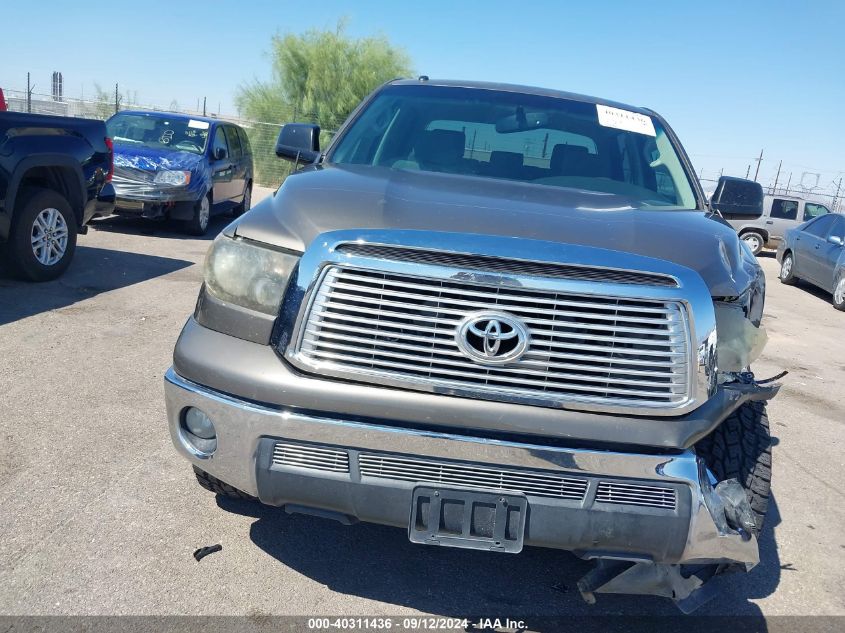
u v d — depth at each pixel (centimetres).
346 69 3045
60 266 722
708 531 241
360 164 374
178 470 365
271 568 298
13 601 263
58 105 2878
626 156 395
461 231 246
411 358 235
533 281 232
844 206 3014
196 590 279
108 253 896
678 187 385
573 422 234
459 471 238
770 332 927
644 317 236
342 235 243
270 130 2927
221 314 258
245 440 247
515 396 234
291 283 247
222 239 269
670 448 238
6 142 622
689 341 237
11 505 321
